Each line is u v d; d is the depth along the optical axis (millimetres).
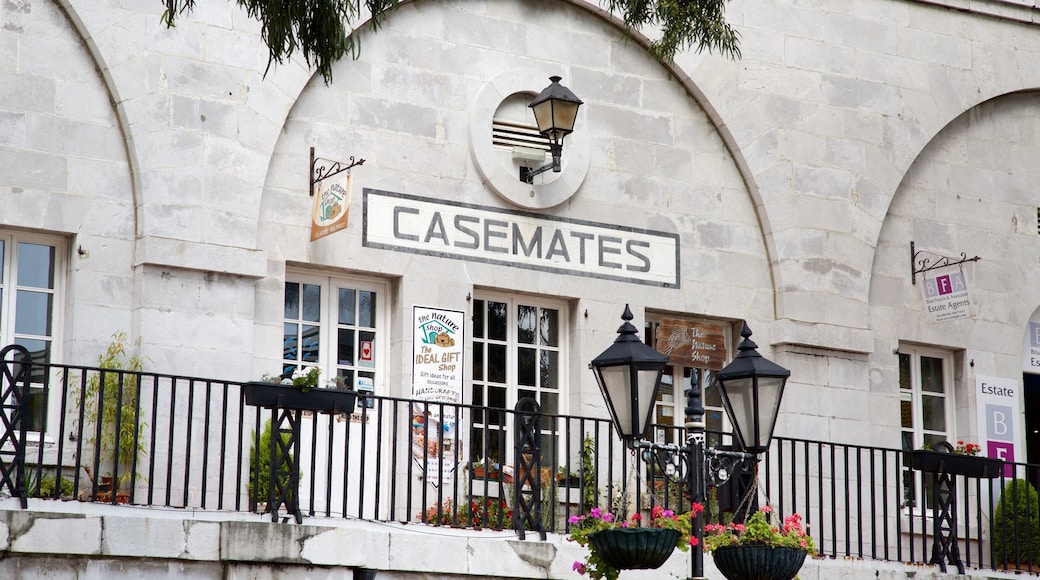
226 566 11391
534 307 15539
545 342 15547
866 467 16453
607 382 10914
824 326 16328
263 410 13766
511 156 15344
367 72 14797
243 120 14023
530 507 12930
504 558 12570
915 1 17531
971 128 17859
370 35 14867
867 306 16656
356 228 14500
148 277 13422
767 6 16734
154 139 13641
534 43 15648
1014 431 17469
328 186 13992
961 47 17719
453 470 14273
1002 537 16219
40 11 13461
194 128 13789
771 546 11281
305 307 14508
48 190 13273
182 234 13586
